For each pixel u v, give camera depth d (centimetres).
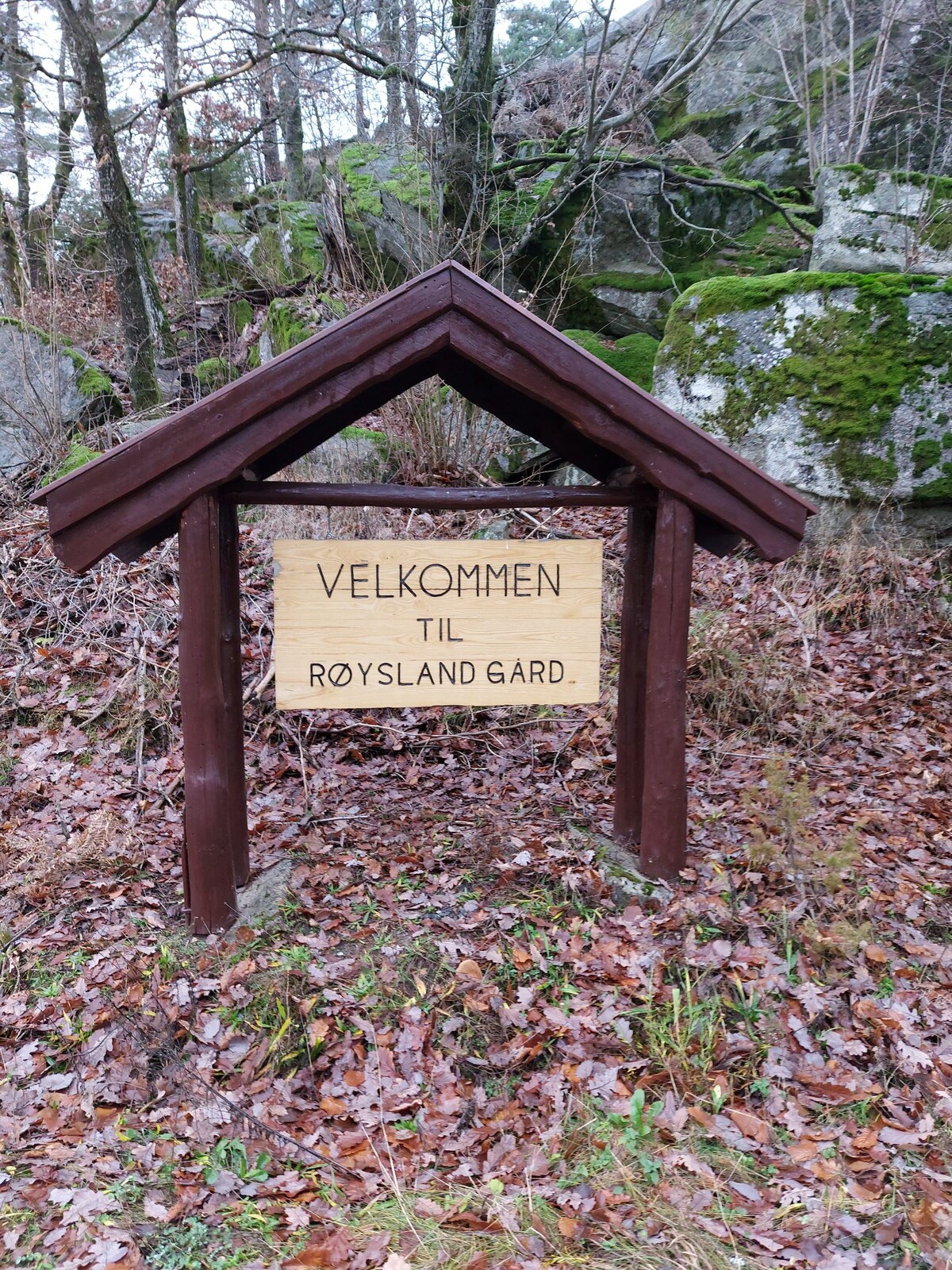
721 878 358
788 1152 254
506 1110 268
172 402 826
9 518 617
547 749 496
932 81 1042
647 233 952
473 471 687
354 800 443
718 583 631
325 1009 295
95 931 335
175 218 1316
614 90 818
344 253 873
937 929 356
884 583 621
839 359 652
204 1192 235
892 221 712
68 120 1225
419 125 882
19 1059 277
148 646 526
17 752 464
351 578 332
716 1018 295
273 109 1348
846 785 465
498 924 339
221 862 325
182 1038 286
